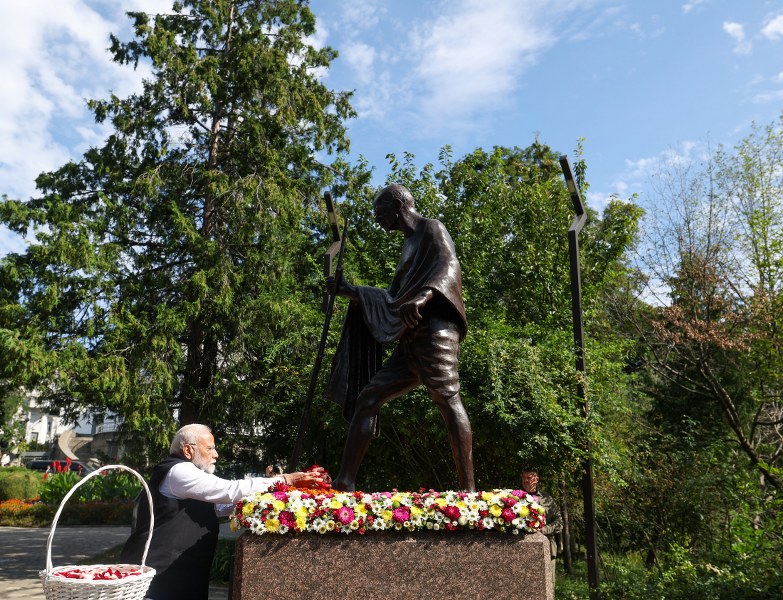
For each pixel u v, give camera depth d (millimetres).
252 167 15789
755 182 15164
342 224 14047
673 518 10391
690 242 15781
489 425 8844
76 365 12797
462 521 3619
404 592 3570
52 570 2982
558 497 10227
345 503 3748
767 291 13945
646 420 16359
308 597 3586
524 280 13062
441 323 4461
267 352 12758
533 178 15477
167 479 3869
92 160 16203
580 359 8883
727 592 7418
